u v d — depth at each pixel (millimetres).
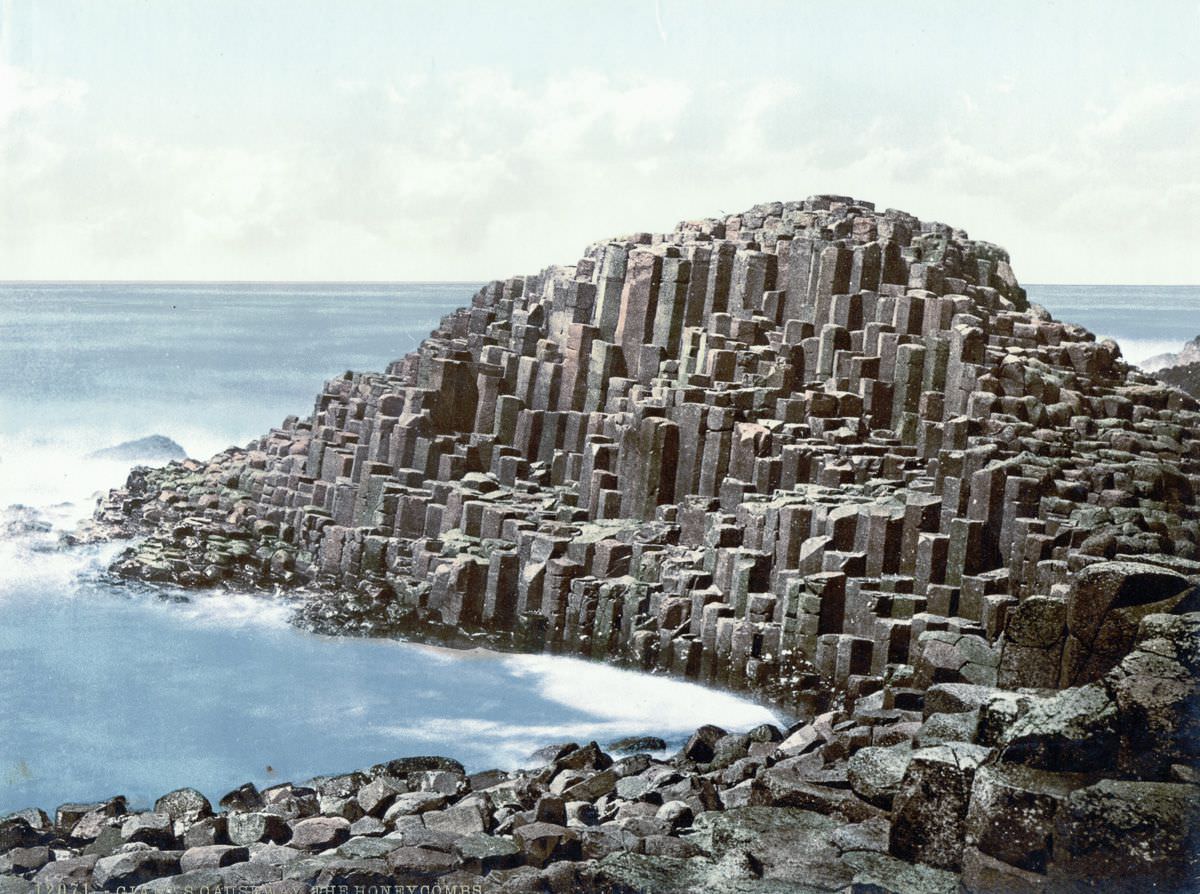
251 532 37531
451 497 33719
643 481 31969
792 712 24578
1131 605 15039
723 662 26812
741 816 15625
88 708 24812
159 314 93750
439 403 37250
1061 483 26469
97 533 40000
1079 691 13547
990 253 36125
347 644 29875
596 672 27562
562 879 14711
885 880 13242
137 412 63531
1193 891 11812
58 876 15656
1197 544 25031
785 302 34844
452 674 27406
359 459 37031
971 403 29469
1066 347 32469
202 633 30531
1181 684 13070
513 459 35156
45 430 58875
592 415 34531
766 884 13789
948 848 13672
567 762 20672
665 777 18891
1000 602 23938
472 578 31016
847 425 30891
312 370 75188
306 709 24906
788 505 27781
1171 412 30969
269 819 17516
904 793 13906
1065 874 12344
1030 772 13148
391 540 33938
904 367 31078
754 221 38750
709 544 28891
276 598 33969
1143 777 12945
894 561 26406
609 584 29141
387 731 23516
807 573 26641
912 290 32875
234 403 66688
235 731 23578
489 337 39062
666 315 35750
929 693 17906
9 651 28594
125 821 17609
